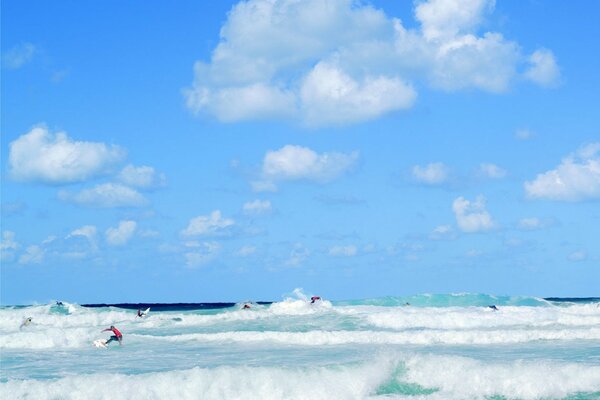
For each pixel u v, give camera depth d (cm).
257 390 1712
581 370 1736
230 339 2752
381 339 2619
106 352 2455
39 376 1920
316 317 3712
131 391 1703
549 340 2586
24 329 3481
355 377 1766
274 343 2617
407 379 1797
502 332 2647
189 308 9575
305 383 1734
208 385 1722
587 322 3228
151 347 2573
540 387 1684
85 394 1698
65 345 2692
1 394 1689
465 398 1675
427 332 2691
